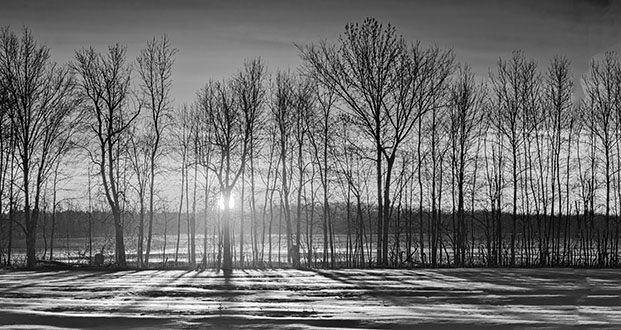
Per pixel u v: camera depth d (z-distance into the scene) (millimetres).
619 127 43500
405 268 36125
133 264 46750
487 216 46750
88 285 24781
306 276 28906
